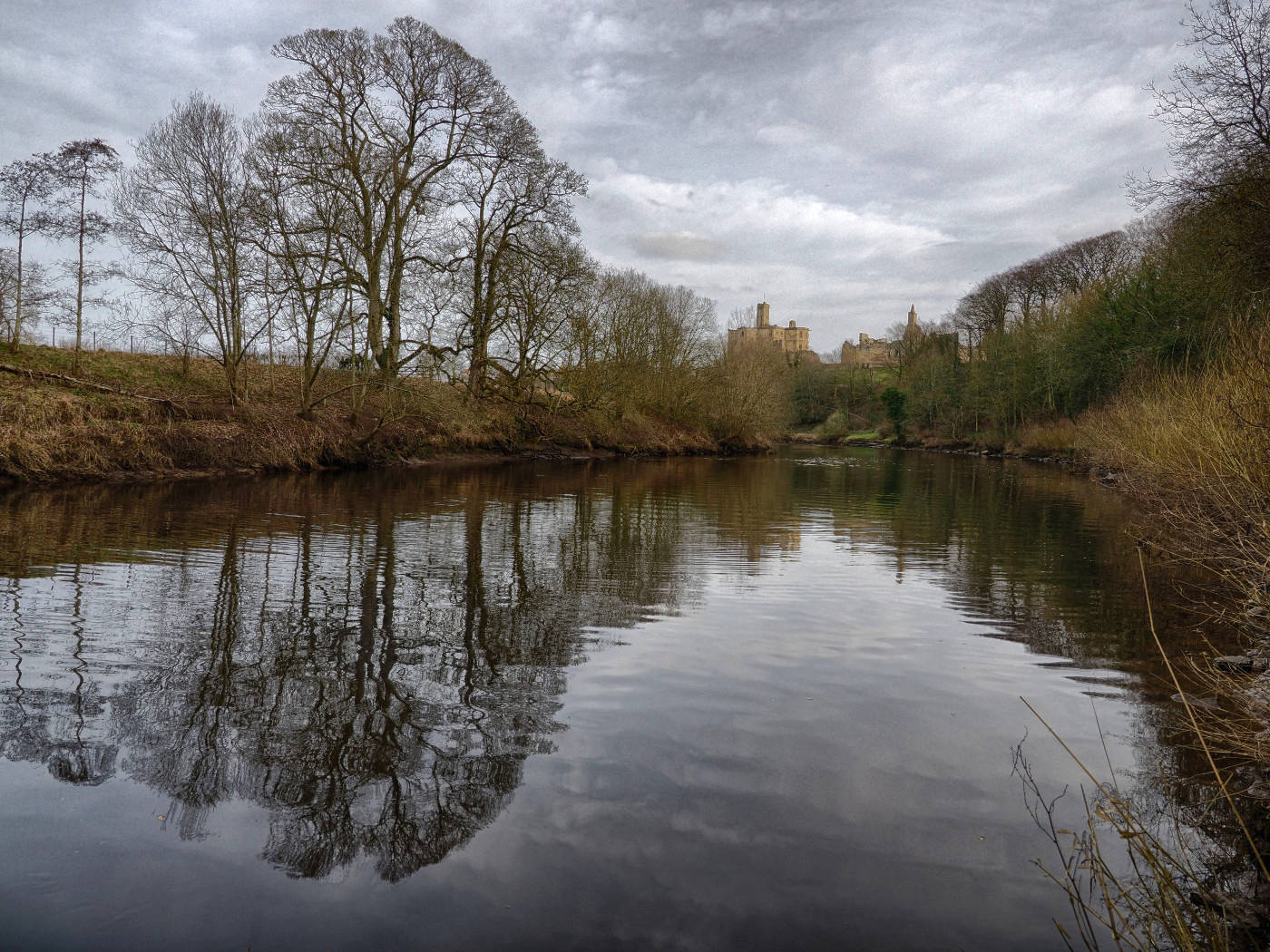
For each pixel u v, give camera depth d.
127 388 22.66
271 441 22.58
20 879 3.43
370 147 26.75
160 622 7.32
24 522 12.45
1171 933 3.13
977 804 4.30
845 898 3.43
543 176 29.94
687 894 3.42
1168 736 5.27
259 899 3.35
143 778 4.36
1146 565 11.67
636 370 41.25
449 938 3.10
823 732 5.24
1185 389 13.54
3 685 5.62
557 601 8.71
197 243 22.00
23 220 21.88
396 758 4.68
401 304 26.92
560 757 4.75
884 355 106.50
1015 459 47.75
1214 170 18.58
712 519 16.55
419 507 16.64
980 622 8.24
